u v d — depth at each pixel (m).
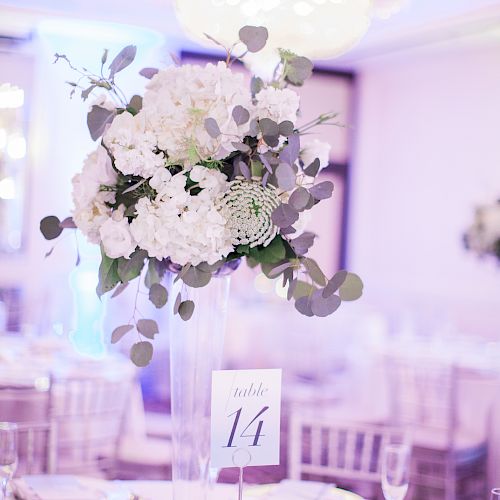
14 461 1.81
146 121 1.58
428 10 7.05
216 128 1.52
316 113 8.48
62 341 4.80
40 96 7.68
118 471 4.33
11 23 7.29
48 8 7.20
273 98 1.61
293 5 2.02
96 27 7.54
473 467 4.37
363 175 8.62
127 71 7.71
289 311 6.59
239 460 1.67
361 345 5.53
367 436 3.09
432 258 8.04
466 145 7.83
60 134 7.78
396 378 4.40
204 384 1.65
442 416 4.21
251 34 1.70
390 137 8.51
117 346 6.78
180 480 1.66
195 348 1.64
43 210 7.73
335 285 1.61
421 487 4.33
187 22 2.09
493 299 7.31
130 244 1.55
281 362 6.16
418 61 8.18
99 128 1.65
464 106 7.85
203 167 1.57
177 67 1.70
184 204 1.55
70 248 7.58
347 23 2.08
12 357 4.14
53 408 3.35
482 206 7.50
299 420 3.04
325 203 8.57
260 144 1.62
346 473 3.08
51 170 7.77
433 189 8.10
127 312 7.16
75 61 7.69
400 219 8.38
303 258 1.65
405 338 5.71
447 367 4.22
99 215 1.60
